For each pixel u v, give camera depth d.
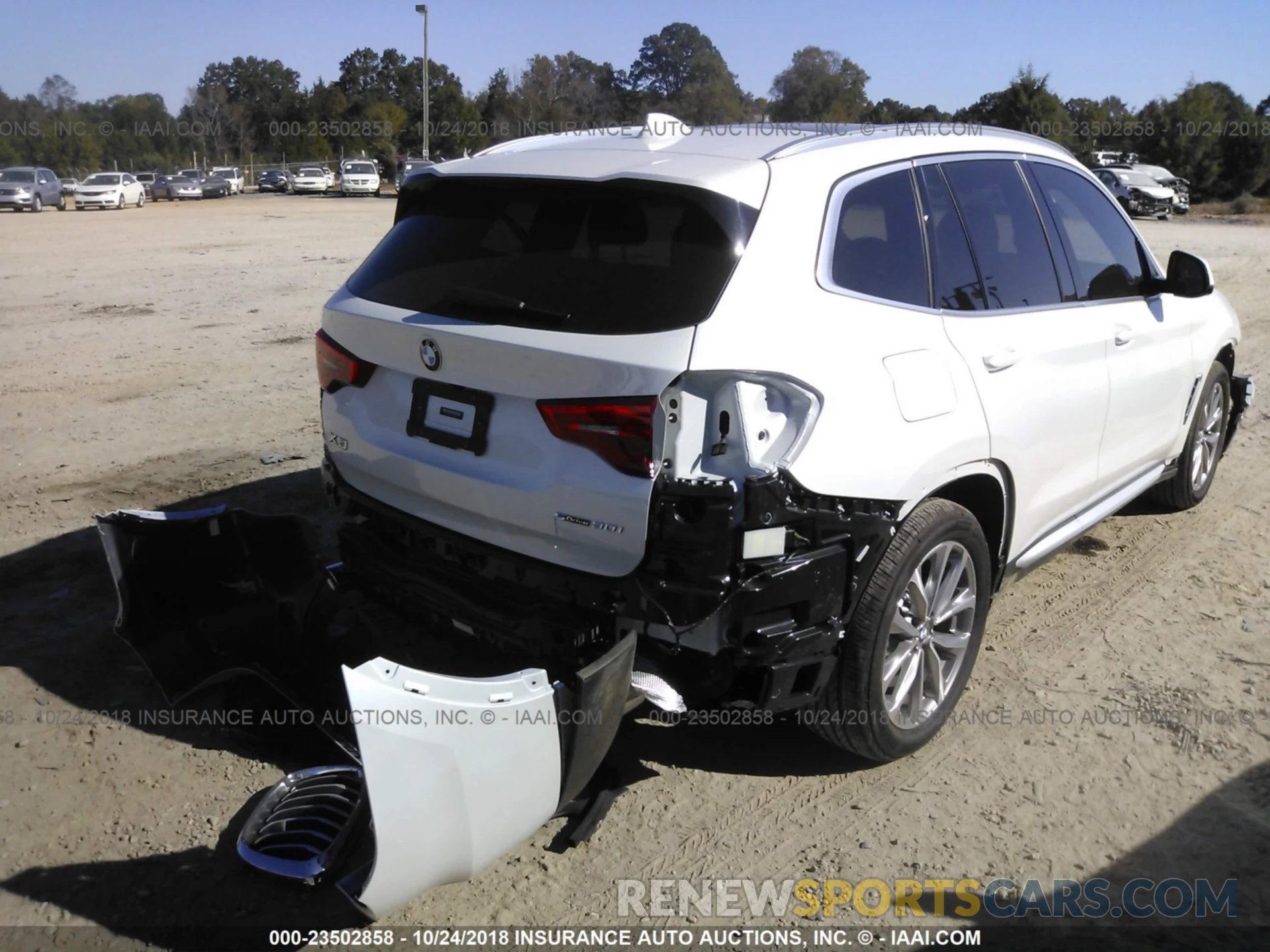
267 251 20.23
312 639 3.97
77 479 6.22
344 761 3.54
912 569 3.29
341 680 3.86
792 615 2.97
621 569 2.92
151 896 2.93
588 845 3.19
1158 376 4.80
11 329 11.18
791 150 3.29
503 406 3.09
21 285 14.86
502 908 2.92
